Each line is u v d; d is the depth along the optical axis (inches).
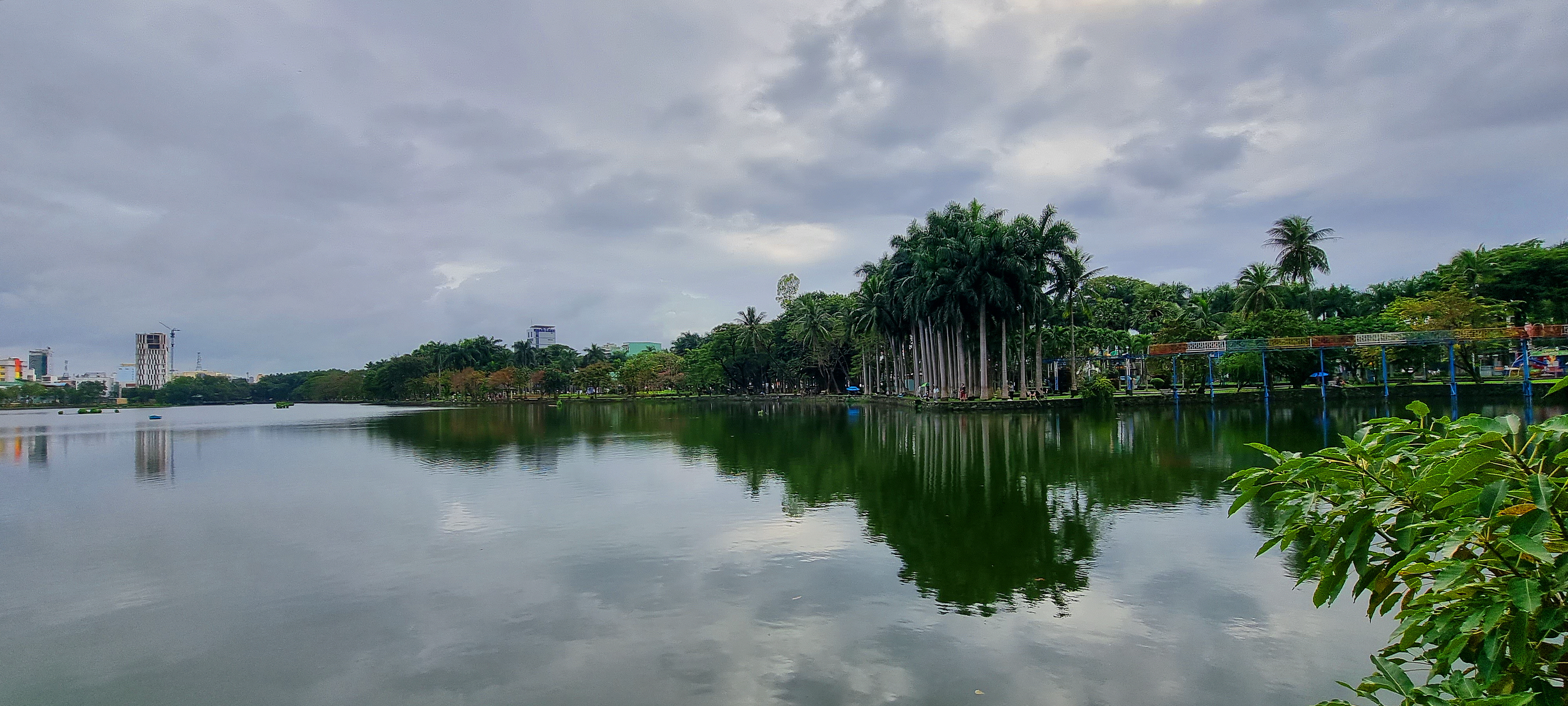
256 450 1278.3
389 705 273.4
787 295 3922.2
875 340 2842.0
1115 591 380.2
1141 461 868.0
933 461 909.8
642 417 2271.2
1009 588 390.3
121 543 530.3
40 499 745.0
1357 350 2222.0
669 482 770.8
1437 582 118.2
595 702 271.6
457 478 831.7
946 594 381.4
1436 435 133.8
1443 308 1989.4
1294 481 153.3
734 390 4276.6
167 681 298.4
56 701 283.4
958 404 1852.9
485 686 287.0
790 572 425.4
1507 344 1998.0
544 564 450.0
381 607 378.6
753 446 1157.7
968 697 269.0
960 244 1903.3
